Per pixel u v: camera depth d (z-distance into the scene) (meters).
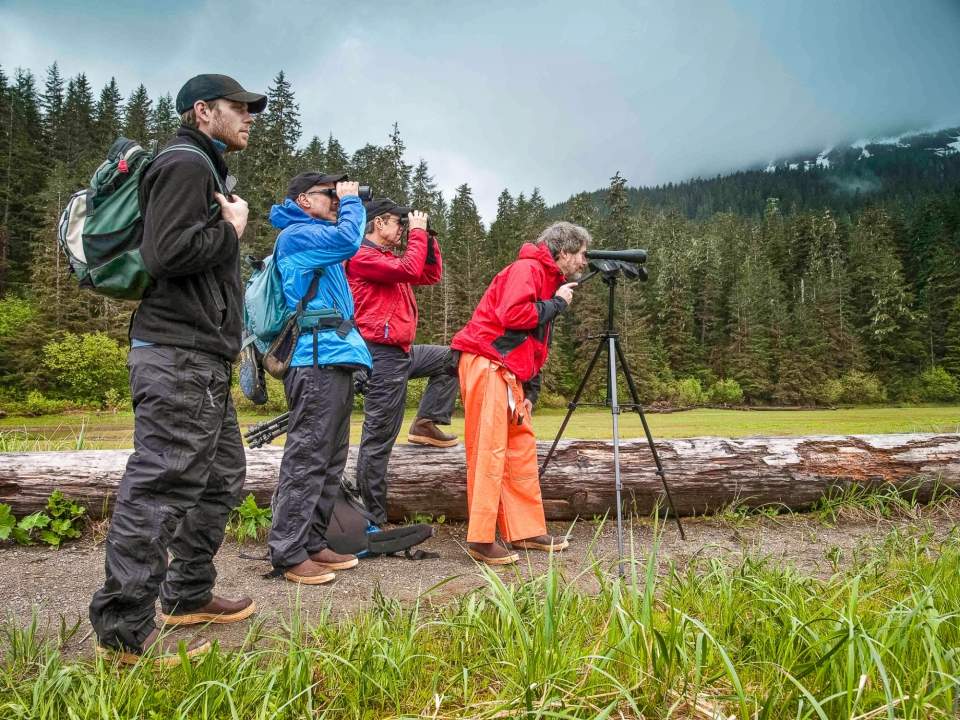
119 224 2.05
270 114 51.25
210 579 2.51
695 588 2.56
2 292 54.75
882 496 4.64
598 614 2.30
